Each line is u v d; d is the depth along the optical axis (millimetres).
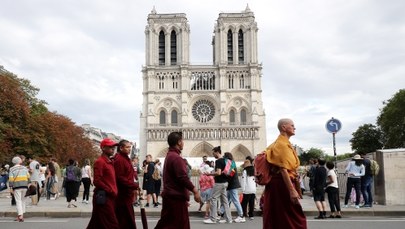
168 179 12523
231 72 138250
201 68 139000
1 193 43188
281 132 11469
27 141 70625
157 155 132375
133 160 30609
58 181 41531
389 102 109250
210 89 138375
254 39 139875
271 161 11086
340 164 37000
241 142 132875
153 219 22734
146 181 29000
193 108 137625
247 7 142625
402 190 27719
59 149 85625
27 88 91812
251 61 138375
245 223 20922
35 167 29688
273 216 11023
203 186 24359
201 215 24734
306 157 157500
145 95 137000
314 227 18766
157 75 138000
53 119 87438
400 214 23719
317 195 22516
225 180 20984
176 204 12352
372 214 23812
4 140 66938
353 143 123812
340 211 23500
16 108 70625
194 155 133500
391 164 27891
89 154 119500
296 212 10953
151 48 138500
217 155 21500
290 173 11125
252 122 133875
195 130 133625
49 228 18953
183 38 139625
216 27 141500
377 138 119562
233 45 140250
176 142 12930
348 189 26422
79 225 19984
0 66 81312
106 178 13117
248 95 136625
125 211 13875
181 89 136500
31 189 22266
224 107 135250
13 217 23953
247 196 22812
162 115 136875
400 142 99188
